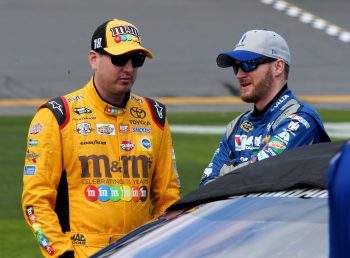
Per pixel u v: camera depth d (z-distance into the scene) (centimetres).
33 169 1069
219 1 6750
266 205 664
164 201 1134
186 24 6194
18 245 2019
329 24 6450
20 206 2430
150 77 5116
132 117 1103
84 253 1065
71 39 5672
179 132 3816
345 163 534
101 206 1070
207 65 5372
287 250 612
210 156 3234
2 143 3441
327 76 5353
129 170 1087
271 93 1089
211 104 4694
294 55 5756
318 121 1076
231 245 644
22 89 4784
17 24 5903
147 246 703
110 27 1075
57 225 1066
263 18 6475
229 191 710
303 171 670
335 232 536
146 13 6359
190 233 688
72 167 1076
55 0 6469
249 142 1101
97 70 1077
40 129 1072
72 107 1083
